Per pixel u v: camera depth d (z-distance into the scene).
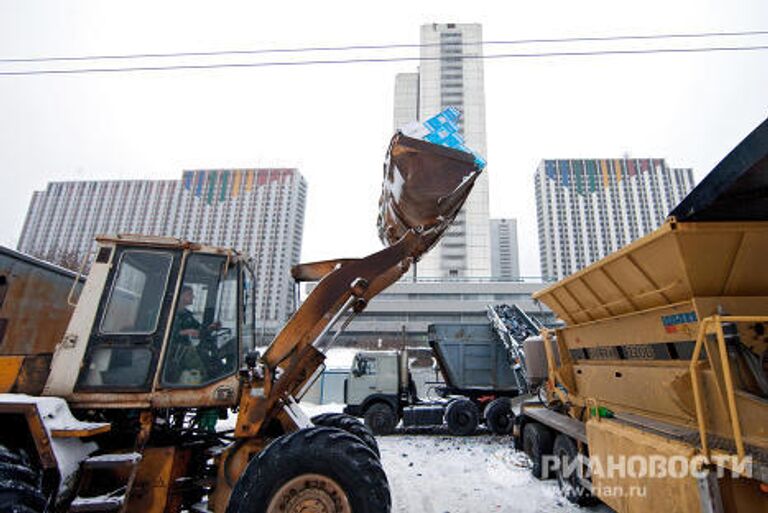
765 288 3.08
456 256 73.19
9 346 4.25
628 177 95.62
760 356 2.76
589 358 5.16
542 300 5.87
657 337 3.65
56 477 2.87
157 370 3.40
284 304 80.88
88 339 3.38
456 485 5.91
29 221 81.44
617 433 3.58
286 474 2.91
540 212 98.56
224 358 3.65
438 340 11.67
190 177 88.75
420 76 83.62
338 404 16.25
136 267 3.62
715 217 2.94
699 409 2.71
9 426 3.00
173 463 3.48
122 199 85.00
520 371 10.09
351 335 59.50
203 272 3.77
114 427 3.61
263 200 87.44
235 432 3.38
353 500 2.87
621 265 3.75
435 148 3.74
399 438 10.05
